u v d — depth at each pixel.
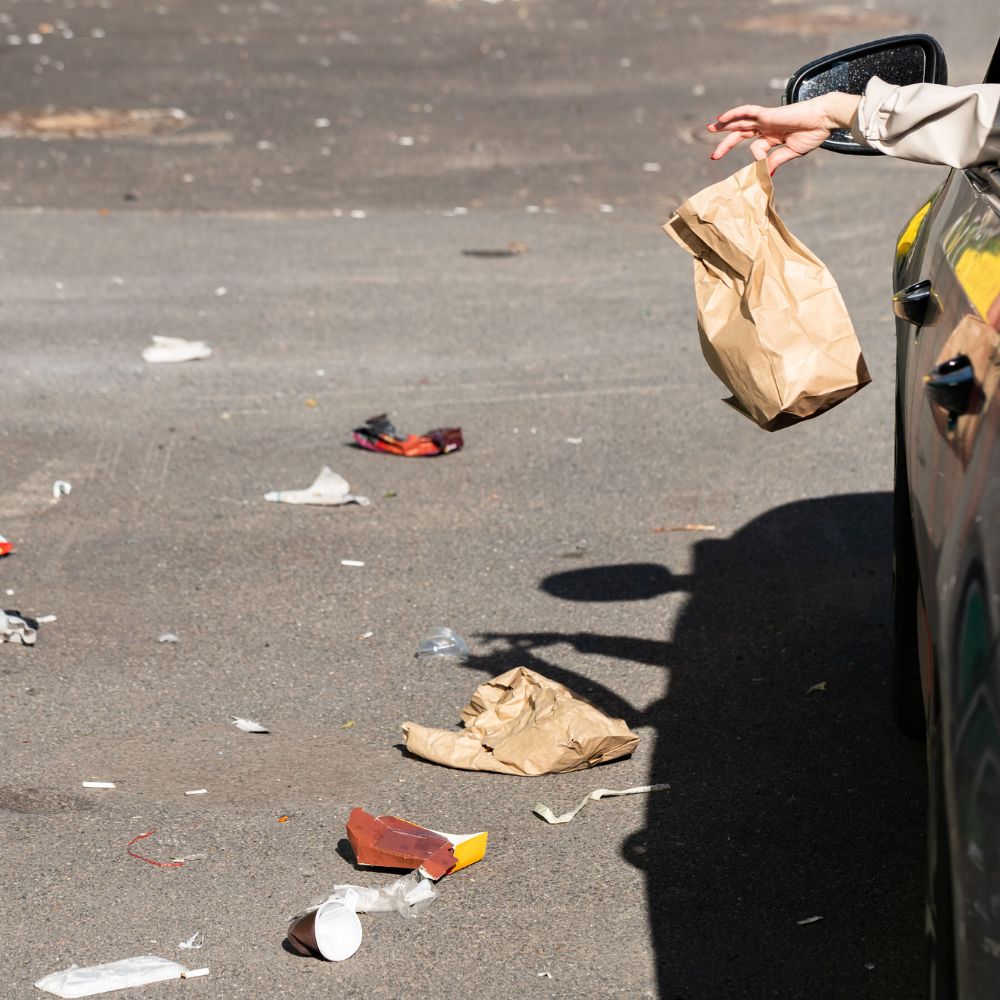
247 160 20.23
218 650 7.23
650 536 8.73
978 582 3.09
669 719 6.47
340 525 8.94
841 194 17.80
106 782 5.94
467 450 10.24
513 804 5.76
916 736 6.21
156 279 14.57
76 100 24.28
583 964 4.71
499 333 12.90
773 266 5.06
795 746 6.19
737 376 5.13
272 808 5.74
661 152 20.53
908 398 4.59
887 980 4.61
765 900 5.06
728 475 9.73
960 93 4.16
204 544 8.62
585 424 10.72
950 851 3.07
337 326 13.09
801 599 7.79
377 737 6.35
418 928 4.93
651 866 5.29
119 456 10.05
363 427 10.26
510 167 19.81
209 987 4.62
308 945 4.73
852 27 32.25
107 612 7.68
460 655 7.15
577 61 28.72
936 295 4.31
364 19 35.06
